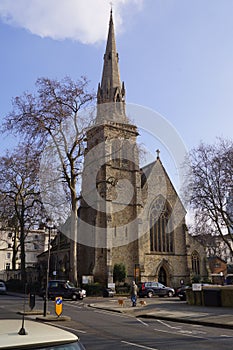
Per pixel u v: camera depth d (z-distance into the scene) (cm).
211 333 1464
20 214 5172
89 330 1503
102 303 3061
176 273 5031
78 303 3098
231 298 2458
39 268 5294
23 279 4734
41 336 384
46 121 3747
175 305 2730
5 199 5144
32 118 3688
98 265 4594
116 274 4512
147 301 3244
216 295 2542
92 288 4044
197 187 4300
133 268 4756
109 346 1126
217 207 4216
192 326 1709
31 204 4891
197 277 5003
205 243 5034
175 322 1862
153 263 4884
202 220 4288
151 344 1170
